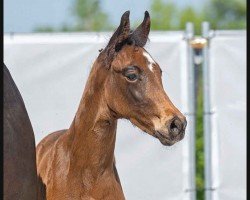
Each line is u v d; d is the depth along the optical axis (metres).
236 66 10.68
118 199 7.99
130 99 7.55
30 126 5.95
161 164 10.70
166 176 10.70
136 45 7.68
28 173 5.82
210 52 10.71
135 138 10.66
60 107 10.70
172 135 7.35
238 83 10.69
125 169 10.66
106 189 7.90
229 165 10.73
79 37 10.68
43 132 10.69
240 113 10.70
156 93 7.48
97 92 7.77
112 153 7.95
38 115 10.70
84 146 7.83
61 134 8.59
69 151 7.94
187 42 10.66
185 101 10.70
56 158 8.03
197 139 11.82
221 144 10.73
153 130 7.47
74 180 7.87
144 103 7.49
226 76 10.70
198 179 11.97
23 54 10.66
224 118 10.72
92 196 7.84
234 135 10.72
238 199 10.74
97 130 7.80
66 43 10.68
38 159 8.41
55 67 10.68
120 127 10.64
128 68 7.53
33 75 10.68
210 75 10.72
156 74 7.55
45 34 10.71
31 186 5.84
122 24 7.65
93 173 7.85
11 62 10.66
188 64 10.66
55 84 10.69
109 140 7.86
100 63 7.77
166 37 10.66
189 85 10.68
